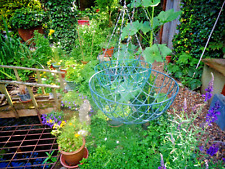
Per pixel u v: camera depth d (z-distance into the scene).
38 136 2.68
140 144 2.19
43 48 4.30
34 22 5.57
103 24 5.39
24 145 2.55
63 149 1.94
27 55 4.32
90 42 4.29
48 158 2.20
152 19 1.91
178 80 3.67
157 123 2.31
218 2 2.80
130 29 1.70
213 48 3.05
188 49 3.63
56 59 4.22
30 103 2.92
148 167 1.85
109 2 5.18
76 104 2.92
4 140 2.64
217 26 2.96
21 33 5.64
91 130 2.47
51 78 3.76
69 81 3.27
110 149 2.15
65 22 4.80
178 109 2.77
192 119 1.67
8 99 2.66
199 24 3.19
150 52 1.80
